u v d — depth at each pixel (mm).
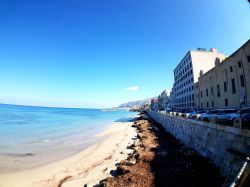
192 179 12906
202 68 61469
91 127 51406
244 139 11430
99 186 12867
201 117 20328
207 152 16578
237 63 32000
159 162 16609
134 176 13438
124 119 89688
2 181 14000
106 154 21922
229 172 11992
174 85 92688
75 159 19922
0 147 23719
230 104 34625
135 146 24766
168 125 38812
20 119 65062
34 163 18312
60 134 36781
